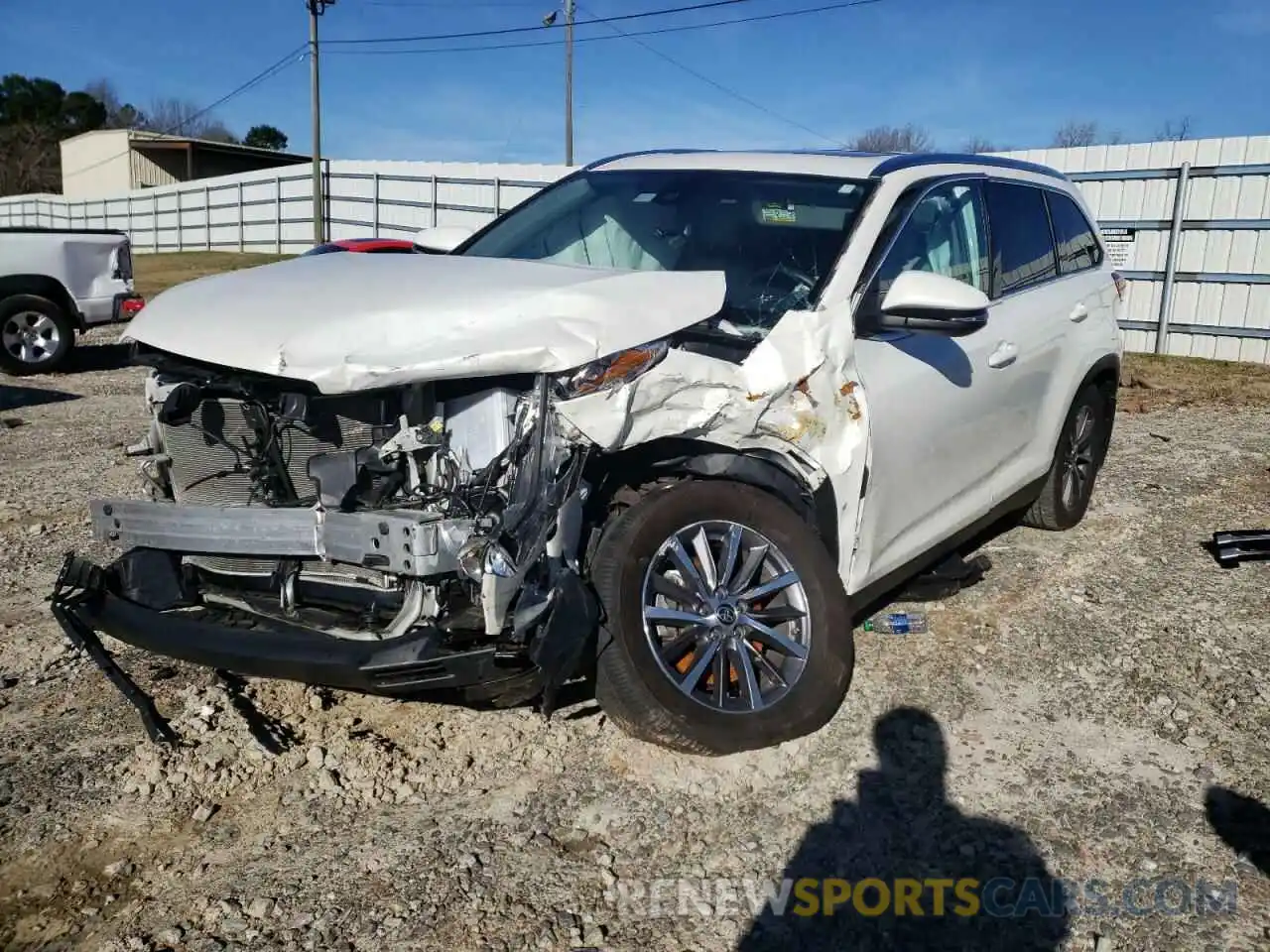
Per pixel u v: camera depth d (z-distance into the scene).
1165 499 6.67
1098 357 5.50
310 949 2.62
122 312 11.77
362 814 3.17
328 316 3.10
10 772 3.33
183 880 2.88
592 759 3.46
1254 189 12.41
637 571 3.21
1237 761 3.58
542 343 2.94
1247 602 4.94
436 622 2.90
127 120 76.31
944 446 4.14
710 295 3.42
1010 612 4.75
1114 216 13.47
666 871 2.95
